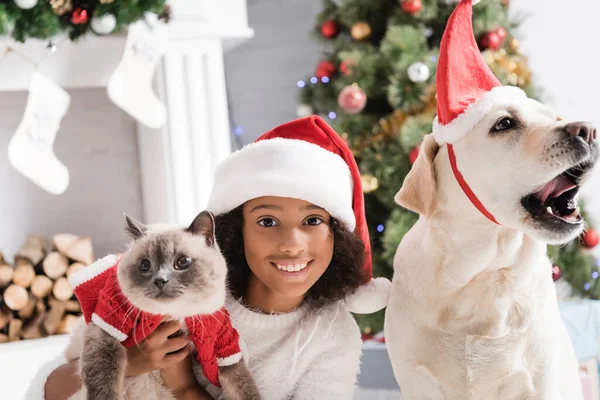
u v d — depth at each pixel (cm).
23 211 304
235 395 151
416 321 157
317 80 342
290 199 152
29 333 278
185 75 281
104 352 134
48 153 260
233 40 291
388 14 331
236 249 162
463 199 148
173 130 281
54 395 157
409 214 303
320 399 166
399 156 301
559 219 136
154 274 132
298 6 392
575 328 276
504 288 150
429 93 303
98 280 145
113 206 312
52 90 260
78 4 258
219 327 145
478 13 311
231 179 157
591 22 369
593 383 274
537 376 150
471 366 151
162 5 263
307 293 168
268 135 170
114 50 272
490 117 142
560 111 375
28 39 262
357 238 163
